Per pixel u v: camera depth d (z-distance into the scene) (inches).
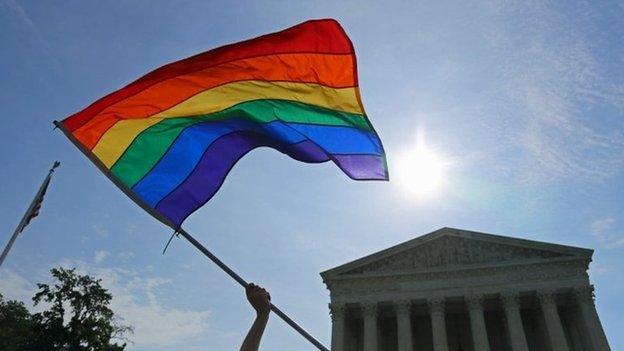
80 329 3233.3
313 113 529.3
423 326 3336.6
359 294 3083.2
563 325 3115.2
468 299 2928.2
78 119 480.1
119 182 472.7
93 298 3368.6
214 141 517.7
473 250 3085.6
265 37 512.1
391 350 3282.5
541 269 2933.1
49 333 3191.4
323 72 521.0
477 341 2805.1
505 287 2915.8
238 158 518.3
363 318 3203.7
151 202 477.1
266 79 526.9
